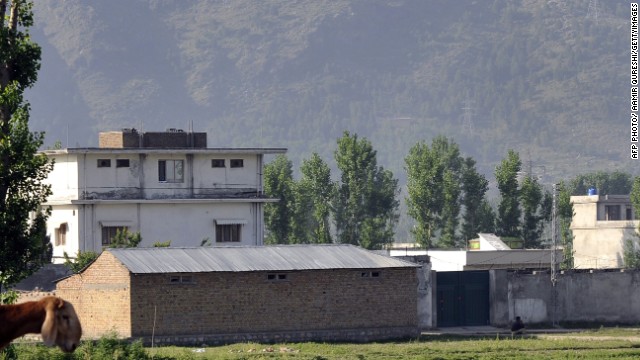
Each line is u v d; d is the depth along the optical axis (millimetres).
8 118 117875
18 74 119500
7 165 117875
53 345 31922
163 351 175875
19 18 120125
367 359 177750
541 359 178625
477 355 184875
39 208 122375
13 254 120312
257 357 176125
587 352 191625
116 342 161750
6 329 31359
